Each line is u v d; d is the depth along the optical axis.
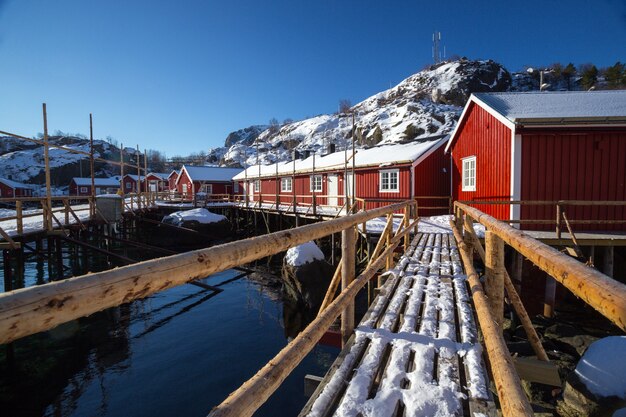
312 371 6.66
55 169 77.94
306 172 22.47
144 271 0.82
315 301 9.93
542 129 9.42
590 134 9.32
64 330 8.52
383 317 3.16
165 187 52.59
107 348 7.61
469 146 12.87
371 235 10.30
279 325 8.88
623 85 57.50
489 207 11.10
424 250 6.65
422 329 2.79
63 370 6.78
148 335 8.27
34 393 6.07
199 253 1.05
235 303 10.38
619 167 9.24
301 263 10.30
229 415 1.03
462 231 7.43
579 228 9.30
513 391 1.11
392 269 5.02
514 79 82.00
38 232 9.64
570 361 5.66
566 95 12.06
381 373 2.24
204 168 38.91
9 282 8.22
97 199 14.23
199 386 6.25
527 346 6.02
